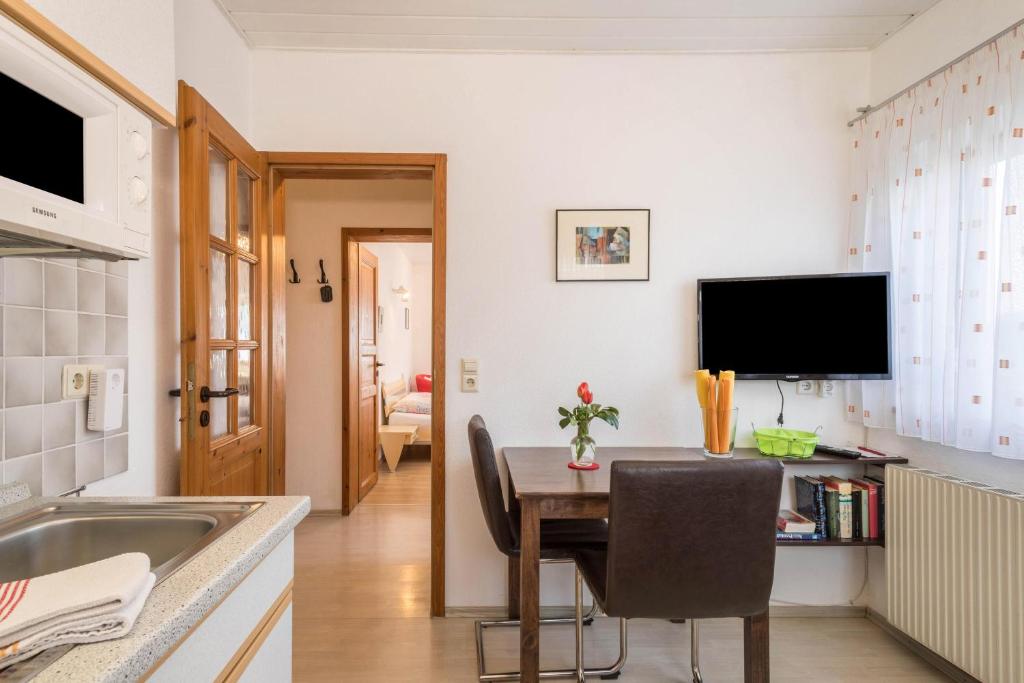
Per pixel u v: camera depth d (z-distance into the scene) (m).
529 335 2.38
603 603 1.54
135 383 1.53
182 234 1.65
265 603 1.02
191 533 1.06
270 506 1.11
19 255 1.02
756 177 2.41
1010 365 1.65
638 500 1.43
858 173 2.33
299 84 2.35
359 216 3.70
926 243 2.02
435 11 2.10
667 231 2.40
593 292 2.39
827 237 2.42
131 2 1.04
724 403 2.02
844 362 2.18
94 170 0.95
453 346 2.36
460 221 2.37
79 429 1.27
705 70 2.41
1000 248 1.67
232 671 0.89
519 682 1.83
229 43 2.15
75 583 0.66
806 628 2.26
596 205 2.39
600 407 2.18
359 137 2.36
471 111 2.38
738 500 1.45
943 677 1.90
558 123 2.39
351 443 3.74
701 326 2.33
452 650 2.04
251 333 2.25
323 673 1.88
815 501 2.19
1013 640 1.59
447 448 2.36
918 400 2.05
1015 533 1.59
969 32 1.92
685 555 1.46
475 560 2.34
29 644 0.58
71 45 0.87
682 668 1.96
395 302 6.08
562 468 1.98
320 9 2.07
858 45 2.37
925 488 1.92
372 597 2.46
